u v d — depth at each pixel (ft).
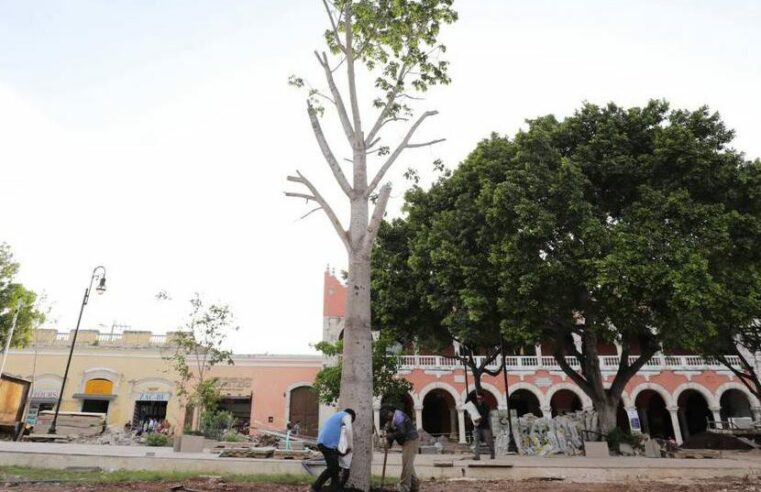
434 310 70.64
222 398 113.91
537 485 34.40
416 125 36.94
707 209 53.26
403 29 39.75
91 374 112.78
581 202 54.85
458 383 112.37
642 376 113.50
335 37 37.99
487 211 57.36
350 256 32.07
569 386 112.47
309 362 121.19
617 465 40.01
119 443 67.56
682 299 47.83
